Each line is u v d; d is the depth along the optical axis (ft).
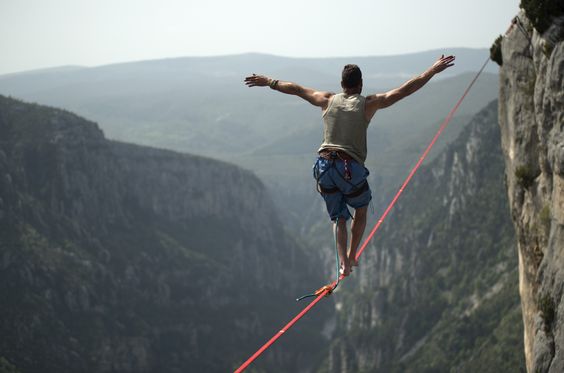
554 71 50.34
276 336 32.45
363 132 32.89
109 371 655.76
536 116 57.16
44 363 591.78
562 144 49.37
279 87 34.99
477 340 588.09
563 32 51.88
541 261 58.44
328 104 33.42
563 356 45.50
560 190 50.70
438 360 610.65
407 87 32.32
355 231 34.53
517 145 65.46
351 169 32.50
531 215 63.31
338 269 34.01
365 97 33.01
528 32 64.90
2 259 652.07
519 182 64.64
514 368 487.20
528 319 65.00
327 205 34.04
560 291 48.21
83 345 649.61
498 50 73.77
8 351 573.74
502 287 646.74
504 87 72.28
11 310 613.52
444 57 32.48
